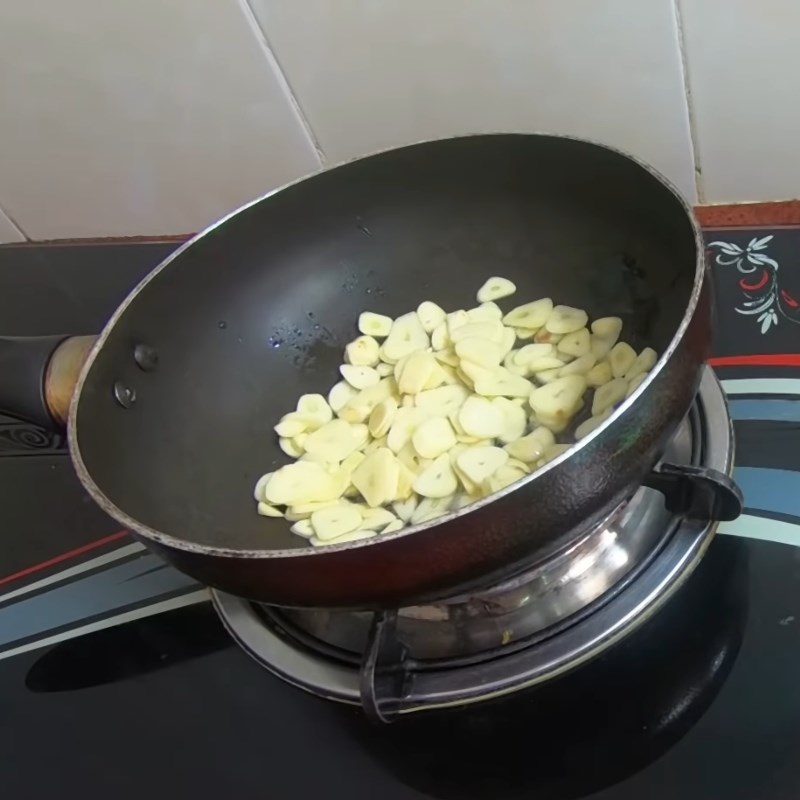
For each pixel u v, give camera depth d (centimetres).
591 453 43
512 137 61
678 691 50
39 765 57
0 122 82
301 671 55
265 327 69
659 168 72
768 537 54
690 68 64
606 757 49
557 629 52
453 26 66
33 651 63
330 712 55
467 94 70
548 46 65
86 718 59
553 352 64
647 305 61
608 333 62
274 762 54
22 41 74
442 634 54
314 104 74
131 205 87
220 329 67
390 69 70
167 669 60
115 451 57
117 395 59
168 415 63
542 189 64
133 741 57
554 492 43
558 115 70
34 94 79
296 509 61
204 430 64
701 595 53
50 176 86
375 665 49
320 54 70
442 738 52
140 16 71
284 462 66
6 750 58
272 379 69
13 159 85
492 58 67
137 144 81
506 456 59
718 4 60
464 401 64
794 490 55
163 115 78
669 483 51
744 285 66
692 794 46
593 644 51
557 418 60
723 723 48
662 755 48
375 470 60
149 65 74
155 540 46
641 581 53
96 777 56
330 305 70
